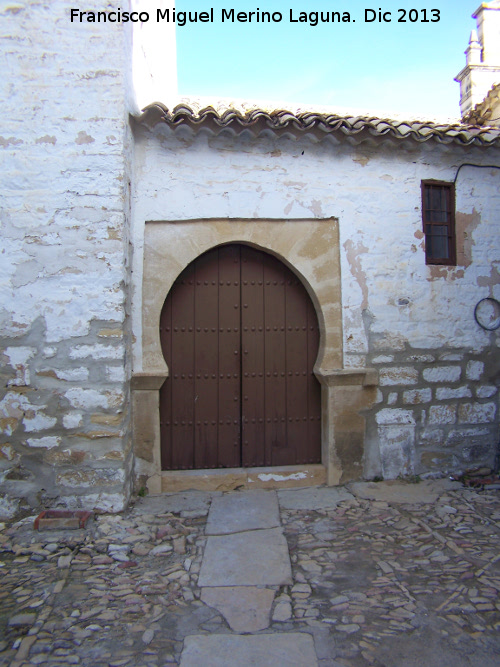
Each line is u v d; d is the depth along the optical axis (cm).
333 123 463
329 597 306
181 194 467
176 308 489
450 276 516
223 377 495
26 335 409
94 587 316
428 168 511
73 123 413
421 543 374
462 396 519
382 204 500
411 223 506
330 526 404
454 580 322
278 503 448
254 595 307
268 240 481
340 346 492
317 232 489
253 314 499
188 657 253
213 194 471
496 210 529
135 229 461
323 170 488
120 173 415
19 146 410
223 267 495
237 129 455
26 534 379
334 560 351
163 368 465
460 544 372
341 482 492
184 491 472
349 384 490
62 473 410
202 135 466
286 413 504
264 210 478
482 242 526
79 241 412
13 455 407
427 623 279
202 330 493
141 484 464
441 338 512
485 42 705
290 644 262
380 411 500
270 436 501
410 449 506
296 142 480
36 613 288
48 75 412
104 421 412
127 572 335
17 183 409
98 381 412
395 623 280
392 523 407
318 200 487
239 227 477
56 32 414
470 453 521
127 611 292
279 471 488
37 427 409
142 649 261
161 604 299
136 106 470
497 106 632
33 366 409
